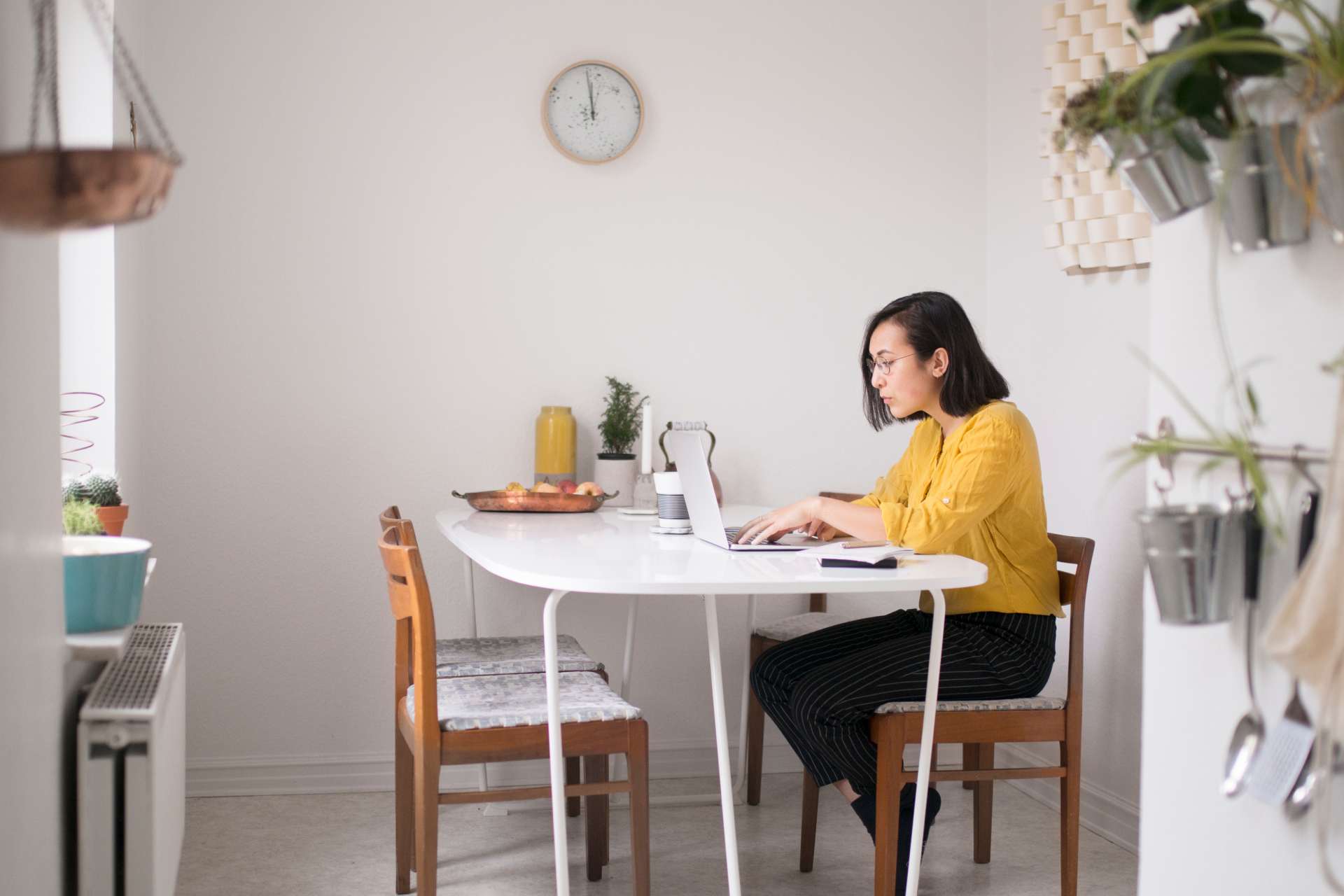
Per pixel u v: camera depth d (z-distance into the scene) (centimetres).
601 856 226
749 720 277
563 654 230
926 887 225
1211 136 105
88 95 204
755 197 304
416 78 285
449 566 288
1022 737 194
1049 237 266
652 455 280
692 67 300
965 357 204
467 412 289
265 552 279
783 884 226
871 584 152
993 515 203
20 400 110
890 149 311
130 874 133
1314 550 96
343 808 270
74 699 143
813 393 308
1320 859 99
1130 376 249
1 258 102
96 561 138
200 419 275
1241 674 114
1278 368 110
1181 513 106
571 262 294
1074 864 198
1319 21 103
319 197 280
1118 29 244
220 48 275
